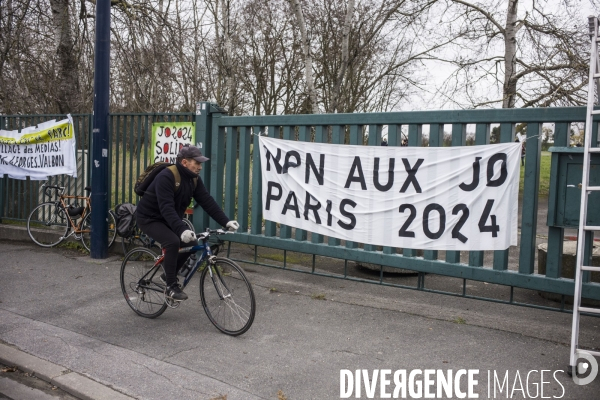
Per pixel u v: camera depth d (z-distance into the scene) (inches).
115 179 338.6
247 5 573.6
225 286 203.2
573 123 216.4
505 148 208.8
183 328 210.1
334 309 230.4
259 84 769.6
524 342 191.8
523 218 206.8
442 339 195.8
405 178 233.5
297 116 266.7
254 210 285.0
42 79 508.7
